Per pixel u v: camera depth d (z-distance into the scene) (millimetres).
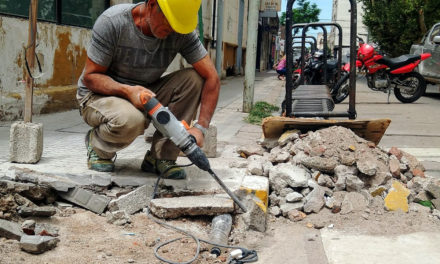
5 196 2752
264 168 3730
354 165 3729
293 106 5328
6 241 2500
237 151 4527
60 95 7328
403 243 2906
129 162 3824
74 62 7906
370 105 10570
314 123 4262
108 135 3160
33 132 3605
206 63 3229
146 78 3240
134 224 2943
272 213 3361
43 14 7031
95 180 3283
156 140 3391
